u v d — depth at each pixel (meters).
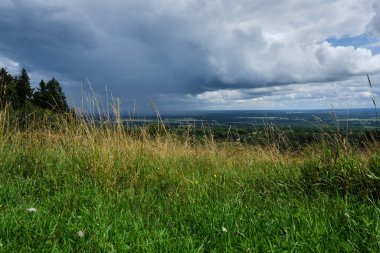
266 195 4.16
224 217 3.29
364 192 3.87
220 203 3.75
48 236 2.76
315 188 4.16
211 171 5.70
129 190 4.22
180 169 5.73
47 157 5.71
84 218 3.21
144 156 6.03
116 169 4.95
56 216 3.29
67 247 2.60
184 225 3.24
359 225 2.97
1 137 6.25
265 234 2.98
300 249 2.66
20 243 2.69
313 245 2.68
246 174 5.46
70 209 3.57
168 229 3.15
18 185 4.35
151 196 4.23
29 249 2.54
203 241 2.82
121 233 2.87
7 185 4.27
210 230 3.05
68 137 6.57
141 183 4.81
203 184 4.62
